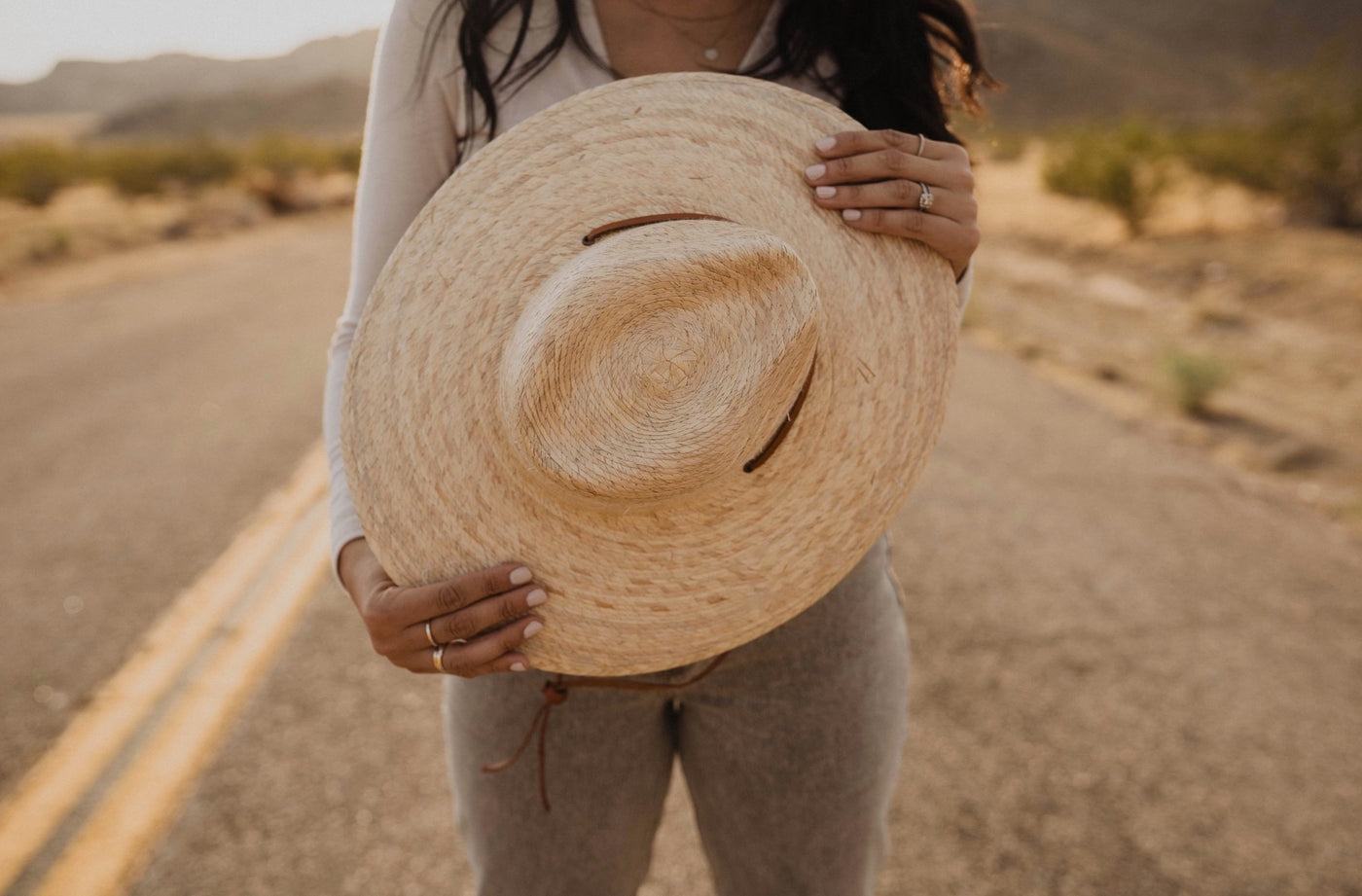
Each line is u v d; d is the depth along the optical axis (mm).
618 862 1314
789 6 1246
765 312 986
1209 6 196125
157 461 5797
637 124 1070
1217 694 3199
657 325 1016
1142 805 2643
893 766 1307
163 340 9945
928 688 3227
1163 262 15477
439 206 1041
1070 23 196125
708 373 1005
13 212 30969
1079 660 3408
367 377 1032
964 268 1175
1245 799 2666
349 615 3814
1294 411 7293
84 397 7453
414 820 2596
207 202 32812
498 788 1263
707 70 1264
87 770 2816
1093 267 16672
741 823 1296
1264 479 5637
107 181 37156
